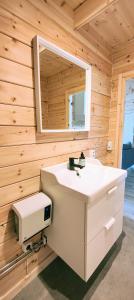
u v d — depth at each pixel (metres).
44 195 1.10
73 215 0.93
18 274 1.10
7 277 1.03
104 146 1.93
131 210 2.08
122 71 1.76
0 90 0.85
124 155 3.73
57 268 1.28
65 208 0.98
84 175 1.18
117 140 1.90
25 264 1.13
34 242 1.17
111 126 1.93
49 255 1.31
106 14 1.29
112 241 1.20
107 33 1.54
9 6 0.85
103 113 1.80
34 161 1.10
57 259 1.36
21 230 0.91
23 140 1.01
